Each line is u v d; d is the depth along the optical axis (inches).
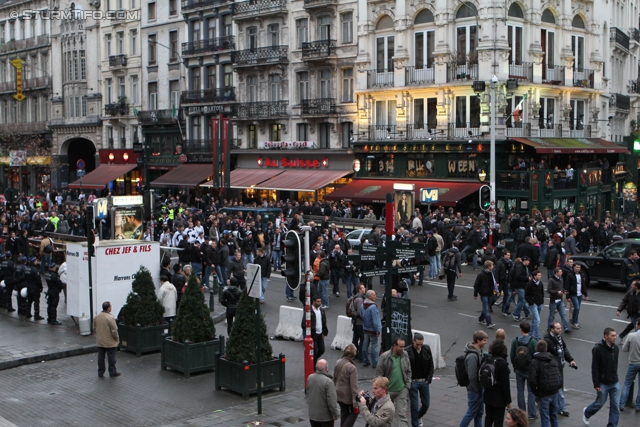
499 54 1577.3
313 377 467.2
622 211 2022.6
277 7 1958.7
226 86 2178.9
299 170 1952.5
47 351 729.6
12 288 940.6
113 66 2549.2
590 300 962.1
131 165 2432.3
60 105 2810.0
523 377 522.0
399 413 478.0
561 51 1721.2
